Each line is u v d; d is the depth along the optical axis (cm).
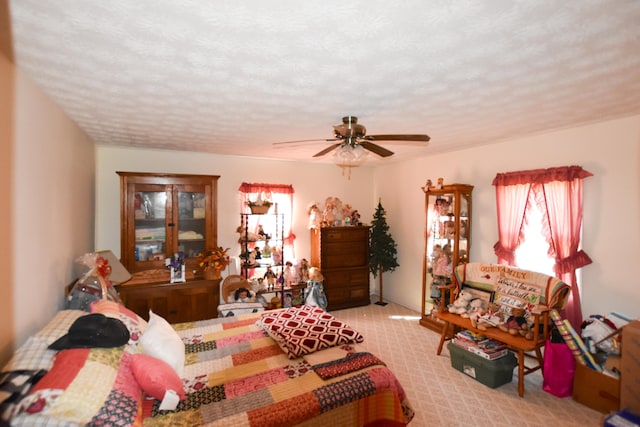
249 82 186
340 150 240
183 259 388
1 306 146
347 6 113
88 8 113
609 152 274
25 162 172
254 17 120
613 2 113
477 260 392
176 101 219
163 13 117
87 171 327
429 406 255
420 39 138
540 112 250
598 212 283
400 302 525
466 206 394
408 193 504
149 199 387
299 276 478
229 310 374
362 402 186
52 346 148
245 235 433
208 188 408
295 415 162
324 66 164
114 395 136
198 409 164
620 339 236
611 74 178
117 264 298
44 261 200
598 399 246
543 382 280
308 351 223
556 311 272
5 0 107
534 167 330
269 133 317
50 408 116
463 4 113
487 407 254
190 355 223
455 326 375
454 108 238
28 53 148
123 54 150
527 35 136
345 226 501
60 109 233
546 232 315
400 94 207
